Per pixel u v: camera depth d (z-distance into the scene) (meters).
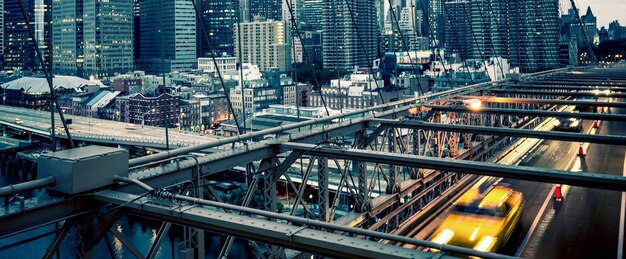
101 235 8.35
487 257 5.64
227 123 121.38
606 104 22.97
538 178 10.52
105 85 179.75
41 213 7.87
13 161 101.69
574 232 20.58
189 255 9.05
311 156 12.89
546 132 15.07
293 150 12.66
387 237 6.39
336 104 113.44
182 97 147.50
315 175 60.91
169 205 7.98
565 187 28.16
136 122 143.00
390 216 15.45
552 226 21.39
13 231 7.54
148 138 111.94
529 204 25.03
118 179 8.79
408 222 16.59
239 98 141.25
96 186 8.48
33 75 167.00
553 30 83.44
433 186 18.67
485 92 32.88
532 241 19.58
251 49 185.62
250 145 11.94
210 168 10.73
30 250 45.56
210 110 140.75
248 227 7.02
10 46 181.12
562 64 86.56
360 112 17.45
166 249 51.38
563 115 20.03
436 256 5.79
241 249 50.00
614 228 20.97
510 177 10.80
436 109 22.55
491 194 20.30
